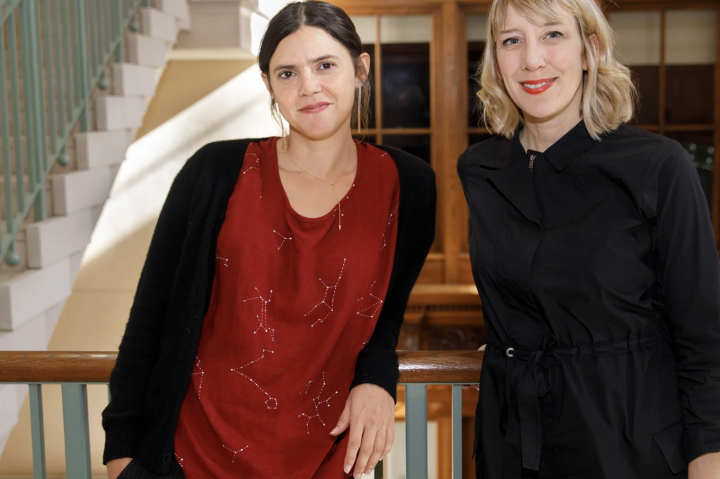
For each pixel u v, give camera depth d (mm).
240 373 1137
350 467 1144
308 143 1204
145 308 1185
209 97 4250
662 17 4516
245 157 1221
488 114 1272
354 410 1145
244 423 1128
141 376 1178
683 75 4586
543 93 1133
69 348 4332
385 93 4656
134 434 1166
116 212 4273
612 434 1075
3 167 2543
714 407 1028
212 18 3750
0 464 4148
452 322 4516
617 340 1089
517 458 1160
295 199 1196
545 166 1156
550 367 1124
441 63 4566
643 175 1045
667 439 1071
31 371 1355
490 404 1206
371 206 1216
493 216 1187
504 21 1152
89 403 4090
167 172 4270
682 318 1040
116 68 3225
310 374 1141
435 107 4633
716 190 4652
